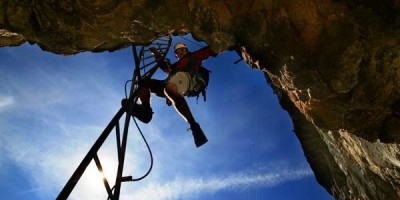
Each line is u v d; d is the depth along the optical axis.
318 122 4.80
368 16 3.91
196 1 4.06
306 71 4.29
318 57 4.16
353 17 3.94
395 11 3.85
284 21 4.08
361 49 4.06
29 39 4.54
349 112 4.58
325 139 7.02
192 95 5.07
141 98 4.87
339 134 6.09
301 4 3.93
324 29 4.03
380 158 5.53
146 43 4.80
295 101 5.00
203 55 5.00
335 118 4.67
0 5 4.11
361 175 6.57
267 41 4.27
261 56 4.50
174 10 4.12
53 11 4.11
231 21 4.19
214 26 4.21
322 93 4.38
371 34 3.98
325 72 4.20
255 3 4.04
